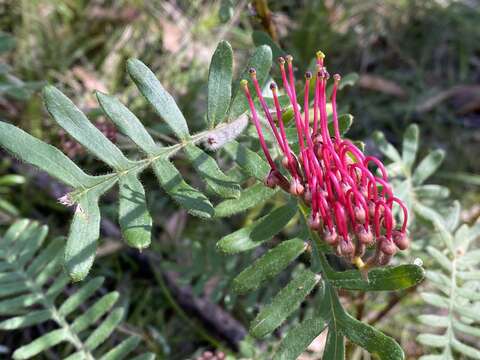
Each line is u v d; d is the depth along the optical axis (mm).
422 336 119
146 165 89
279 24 216
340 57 227
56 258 132
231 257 147
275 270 93
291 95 88
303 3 229
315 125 90
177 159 180
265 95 104
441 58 235
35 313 125
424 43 235
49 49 201
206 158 92
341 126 101
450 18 239
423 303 163
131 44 209
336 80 87
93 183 85
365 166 85
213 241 161
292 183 88
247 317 157
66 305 126
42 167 82
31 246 132
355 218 83
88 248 81
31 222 143
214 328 157
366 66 230
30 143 82
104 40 208
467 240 131
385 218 83
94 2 215
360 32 231
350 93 220
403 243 84
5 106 179
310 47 219
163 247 169
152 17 214
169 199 180
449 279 124
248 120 100
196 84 198
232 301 144
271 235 94
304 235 95
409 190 137
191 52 210
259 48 99
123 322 156
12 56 197
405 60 232
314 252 95
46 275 130
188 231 175
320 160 88
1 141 81
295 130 101
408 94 222
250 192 96
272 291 152
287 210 95
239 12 201
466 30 237
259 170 94
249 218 154
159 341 154
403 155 143
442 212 155
